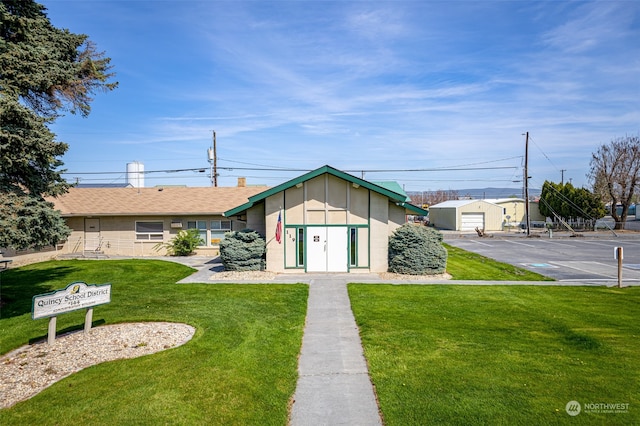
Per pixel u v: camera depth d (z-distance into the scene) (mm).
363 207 19172
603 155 50344
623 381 7602
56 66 13055
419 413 6516
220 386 7324
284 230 19266
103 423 6176
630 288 16156
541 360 8609
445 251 18859
